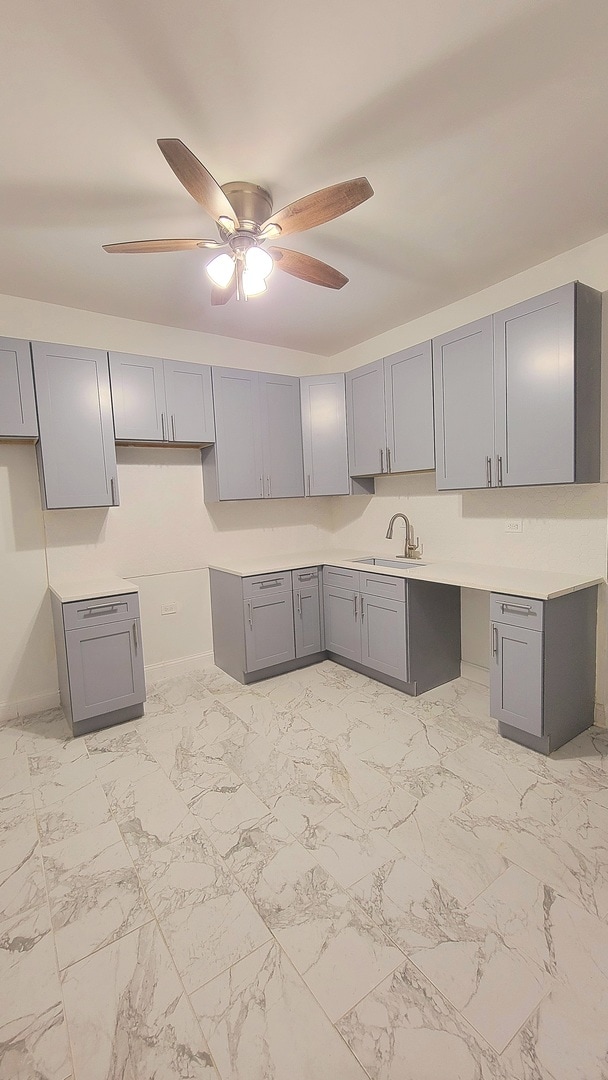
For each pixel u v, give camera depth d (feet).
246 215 6.07
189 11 3.83
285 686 10.74
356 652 11.10
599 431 7.85
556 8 3.90
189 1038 3.80
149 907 5.00
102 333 10.11
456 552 10.66
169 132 5.06
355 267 8.35
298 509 13.71
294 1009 3.98
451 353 9.05
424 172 5.88
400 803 6.49
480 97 4.77
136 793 6.93
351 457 11.87
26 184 5.78
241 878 5.34
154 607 11.37
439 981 4.15
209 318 10.52
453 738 8.15
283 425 11.92
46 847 5.90
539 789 6.68
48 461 8.83
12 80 4.36
